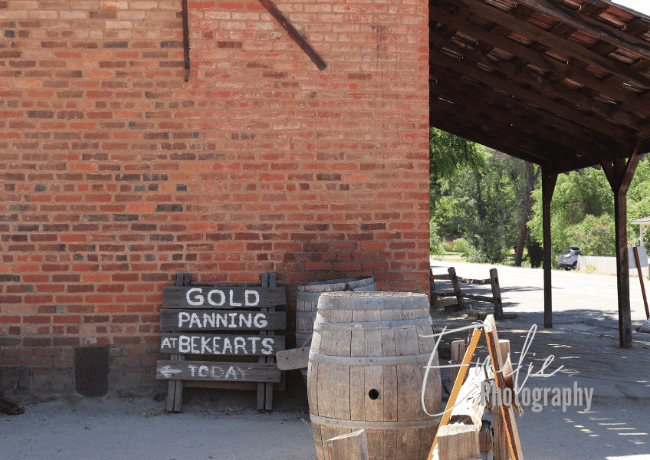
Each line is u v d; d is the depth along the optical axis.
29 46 5.03
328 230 5.09
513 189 49.69
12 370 4.93
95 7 5.06
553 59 6.62
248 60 5.11
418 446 3.24
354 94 5.12
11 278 4.96
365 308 3.24
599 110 7.33
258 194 5.08
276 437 4.28
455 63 7.75
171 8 5.10
